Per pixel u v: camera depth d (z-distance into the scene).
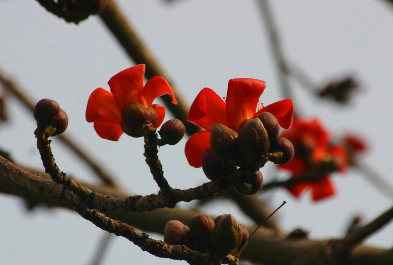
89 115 2.73
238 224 2.72
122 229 2.70
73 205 2.72
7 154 2.93
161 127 2.72
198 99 2.71
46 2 2.94
